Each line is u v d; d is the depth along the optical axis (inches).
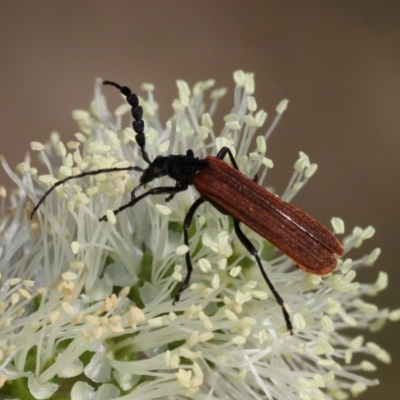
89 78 5.1
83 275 2.9
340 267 3.1
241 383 3.1
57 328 2.9
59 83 5.1
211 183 3.1
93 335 2.9
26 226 3.1
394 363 4.6
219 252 3.0
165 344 3.0
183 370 2.9
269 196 3.1
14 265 3.1
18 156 4.9
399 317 3.3
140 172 3.2
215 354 3.0
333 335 3.3
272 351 3.0
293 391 3.0
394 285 4.9
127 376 3.0
